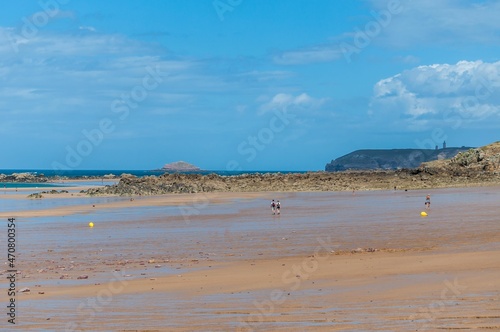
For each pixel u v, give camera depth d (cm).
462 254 2211
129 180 10281
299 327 1218
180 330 1224
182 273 2034
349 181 10962
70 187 13288
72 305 1491
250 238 3072
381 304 1392
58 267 2242
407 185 10256
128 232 3522
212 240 3025
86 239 3189
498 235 2883
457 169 11838
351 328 1195
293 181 11094
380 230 3288
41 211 5634
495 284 1573
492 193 7575
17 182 17900
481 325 1184
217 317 1324
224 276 1933
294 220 4109
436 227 3350
